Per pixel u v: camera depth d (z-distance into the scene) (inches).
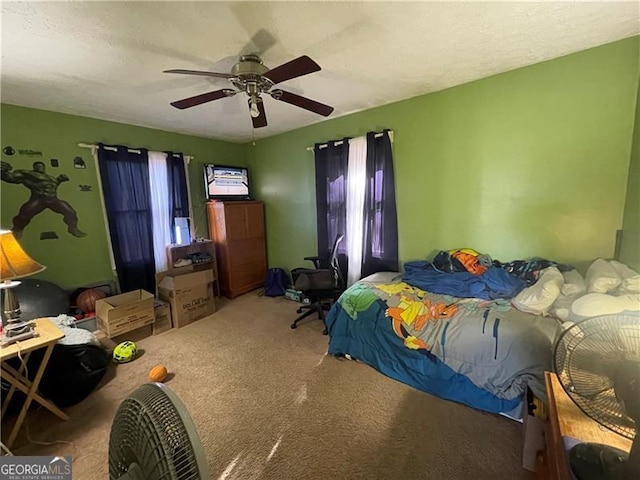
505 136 93.0
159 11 55.9
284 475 56.8
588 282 71.0
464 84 98.3
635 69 72.0
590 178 80.8
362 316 92.7
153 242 141.0
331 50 73.5
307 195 155.2
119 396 81.1
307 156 150.9
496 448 61.4
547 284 72.6
